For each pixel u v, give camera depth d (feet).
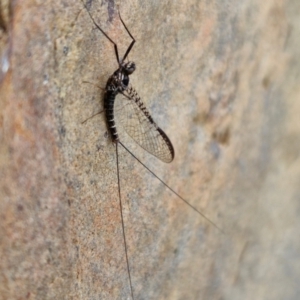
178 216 0.49
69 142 0.42
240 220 0.56
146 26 0.45
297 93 0.59
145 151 0.46
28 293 0.42
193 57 0.48
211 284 0.54
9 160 0.41
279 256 0.61
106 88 0.43
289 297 0.63
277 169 0.59
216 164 0.52
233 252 0.56
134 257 0.46
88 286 0.44
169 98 0.47
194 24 0.48
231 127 0.52
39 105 0.41
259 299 0.60
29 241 0.42
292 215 0.62
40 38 0.41
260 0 0.53
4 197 0.41
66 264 0.43
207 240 0.53
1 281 0.41
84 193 0.43
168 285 0.50
